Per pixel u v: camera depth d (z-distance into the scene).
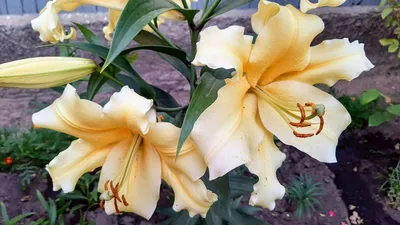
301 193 0.71
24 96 0.89
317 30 0.32
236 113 0.32
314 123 0.35
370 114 0.85
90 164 0.36
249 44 0.31
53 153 0.75
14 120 0.85
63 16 0.84
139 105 0.30
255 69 0.32
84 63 0.35
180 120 0.42
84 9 0.85
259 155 0.34
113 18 0.44
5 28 0.83
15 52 0.86
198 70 0.84
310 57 0.34
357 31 0.89
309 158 0.80
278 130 0.35
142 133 0.32
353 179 0.78
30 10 0.85
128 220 0.69
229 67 0.29
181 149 0.32
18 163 0.75
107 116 0.31
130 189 0.36
